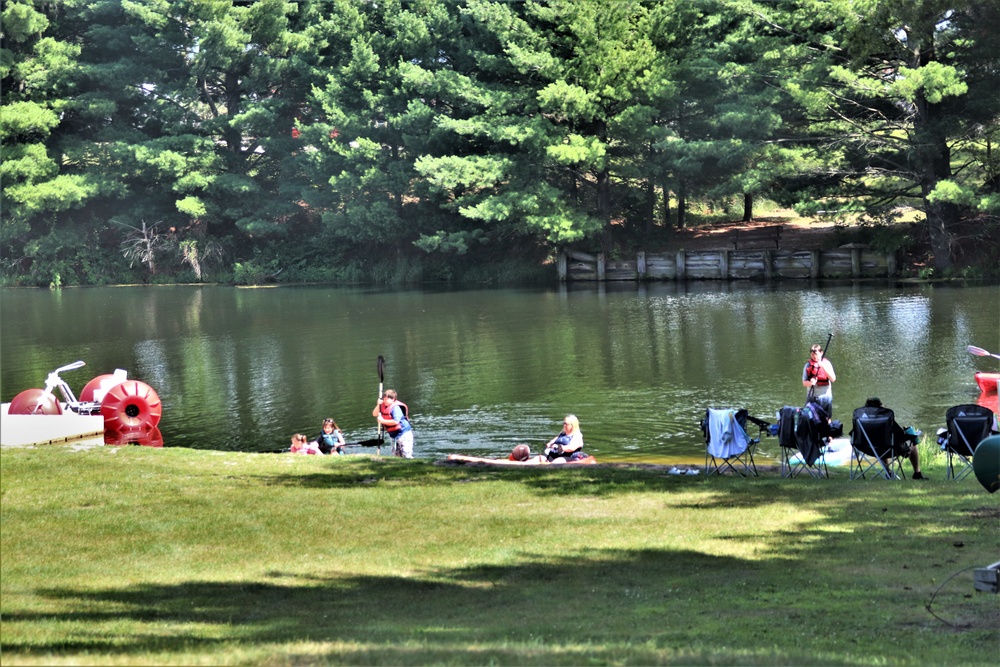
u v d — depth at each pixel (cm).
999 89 4256
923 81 3947
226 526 1145
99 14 6581
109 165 6619
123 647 712
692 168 5019
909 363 2406
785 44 4644
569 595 898
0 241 6612
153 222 6838
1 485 1332
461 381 2461
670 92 4997
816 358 1769
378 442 1731
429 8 5859
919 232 4903
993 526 1088
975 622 794
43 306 5038
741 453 1410
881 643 743
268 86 6588
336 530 1131
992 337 2731
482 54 5459
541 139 5275
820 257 4884
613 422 1966
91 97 6481
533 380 2427
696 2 5000
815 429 1374
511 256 6000
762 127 4688
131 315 4450
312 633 772
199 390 2502
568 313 3825
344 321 3894
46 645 718
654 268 5281
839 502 1220
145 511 1209
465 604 874
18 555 1036
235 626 798
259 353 3111
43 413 1911
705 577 945
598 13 5112
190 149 6494
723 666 661
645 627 792
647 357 2686
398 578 958
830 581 919
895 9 3944
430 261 6150
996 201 4059
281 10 6300
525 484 1354
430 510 1216
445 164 5322
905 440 1364
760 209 6631
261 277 6369
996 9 4050
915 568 949
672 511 1201
